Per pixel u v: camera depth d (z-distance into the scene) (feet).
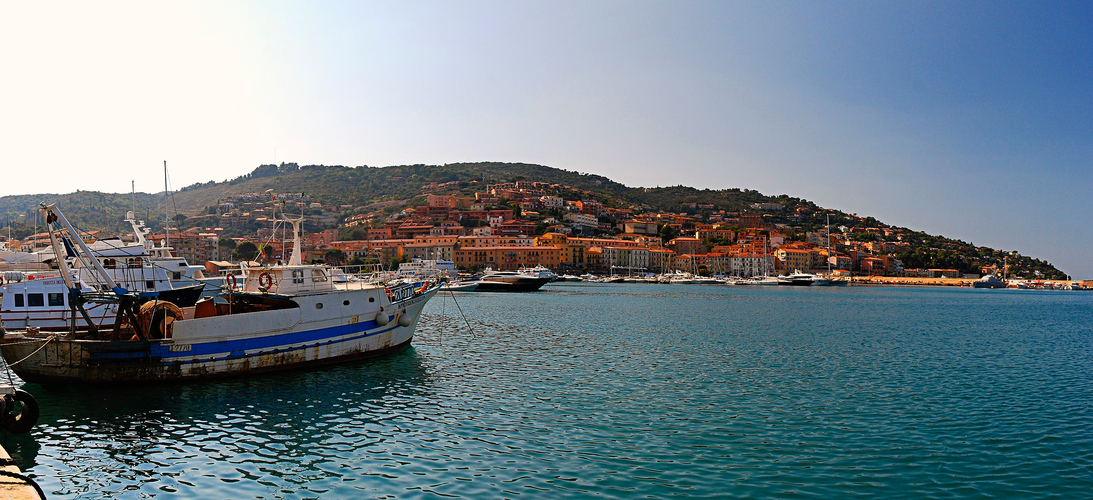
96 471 73.26
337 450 81.61
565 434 89.66
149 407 98.43
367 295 135.64
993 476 75.00
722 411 103.76
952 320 308.40
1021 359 167.43
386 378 123.24
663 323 254.47
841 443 86.99
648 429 92.73
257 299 127.65
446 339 185.06
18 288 147.64
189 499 66.13
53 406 98.02
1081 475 75.51
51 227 109.40
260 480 71.41
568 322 249.75
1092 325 284.82
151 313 113.50
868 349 182.80
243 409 98.89
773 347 183.11
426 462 77.66
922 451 83.87
